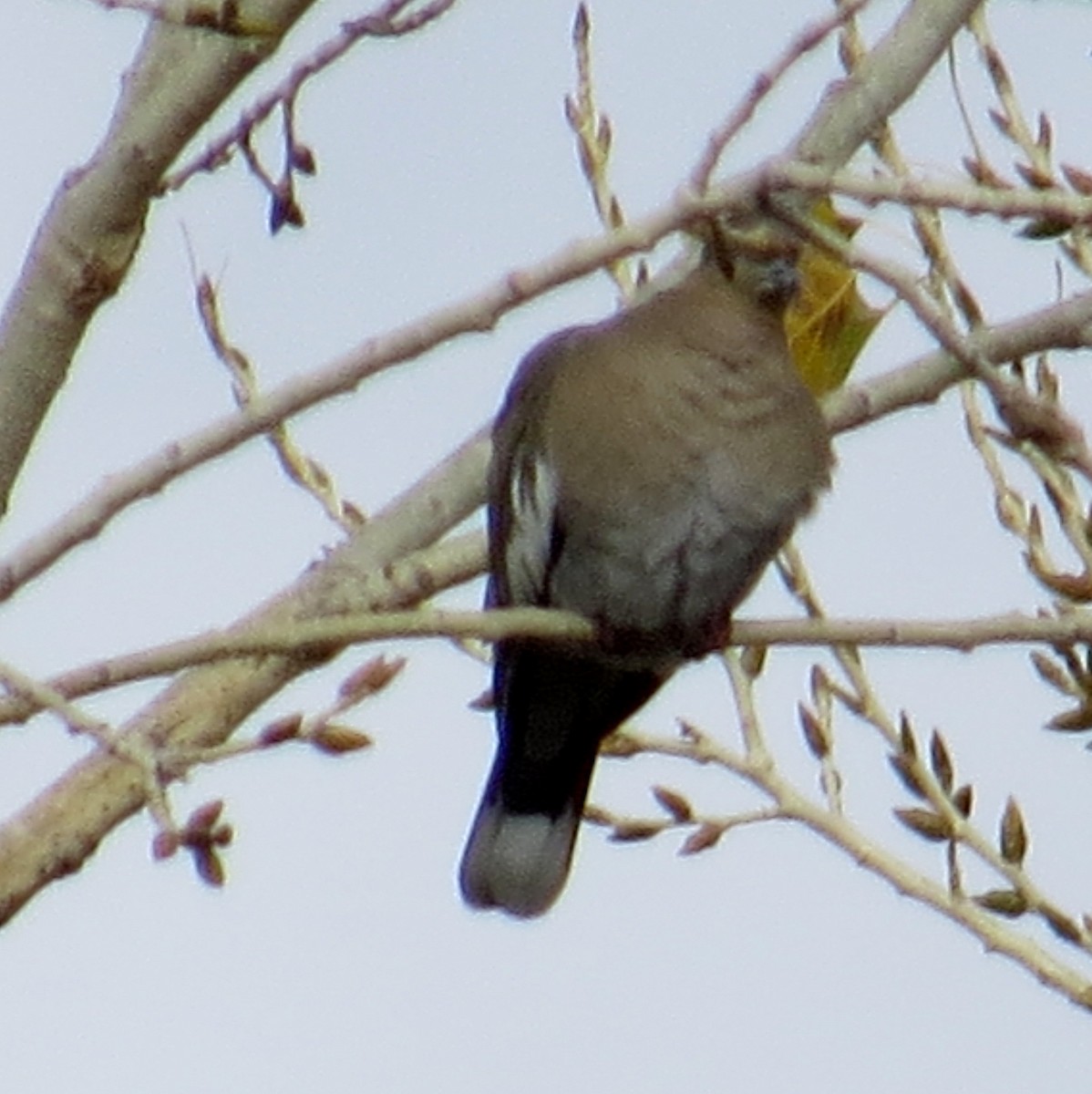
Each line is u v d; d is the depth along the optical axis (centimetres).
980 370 696
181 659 724
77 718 704
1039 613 947
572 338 1070
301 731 764
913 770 941
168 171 780
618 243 684
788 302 1046
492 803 1111
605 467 1023
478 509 1068
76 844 904
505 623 764
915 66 1030
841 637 877
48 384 780
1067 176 1008
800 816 957
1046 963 909
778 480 1025
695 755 972
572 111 1070
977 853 931
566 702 1084
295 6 728
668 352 1027
